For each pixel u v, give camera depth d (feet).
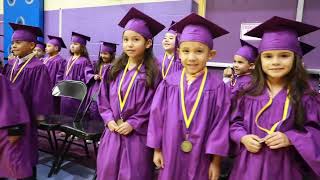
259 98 4.88
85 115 10.96
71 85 10.37
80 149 11.38
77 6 16.46
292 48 4.70
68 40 17.10
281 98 4.73
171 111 5.25
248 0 11.31
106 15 15.48
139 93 6.00
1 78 6.70
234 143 5.06
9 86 6.86
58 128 8.92
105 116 6.21
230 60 11.89
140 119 5.91
